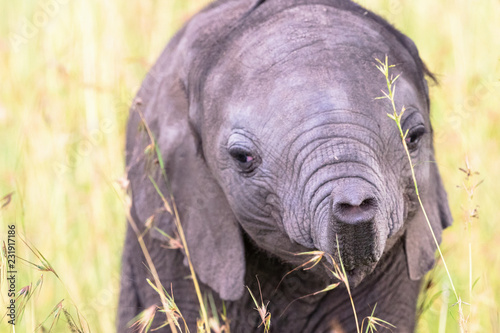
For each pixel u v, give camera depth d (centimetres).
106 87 1291
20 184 1189
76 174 1269
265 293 882
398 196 755
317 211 713
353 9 814
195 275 895
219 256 845
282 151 741
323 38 768
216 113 797
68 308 1084
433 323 1049
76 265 1205
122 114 1270
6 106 1342
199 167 852
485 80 1317
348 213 693
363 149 719
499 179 1210
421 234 838
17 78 1389
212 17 857
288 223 749
